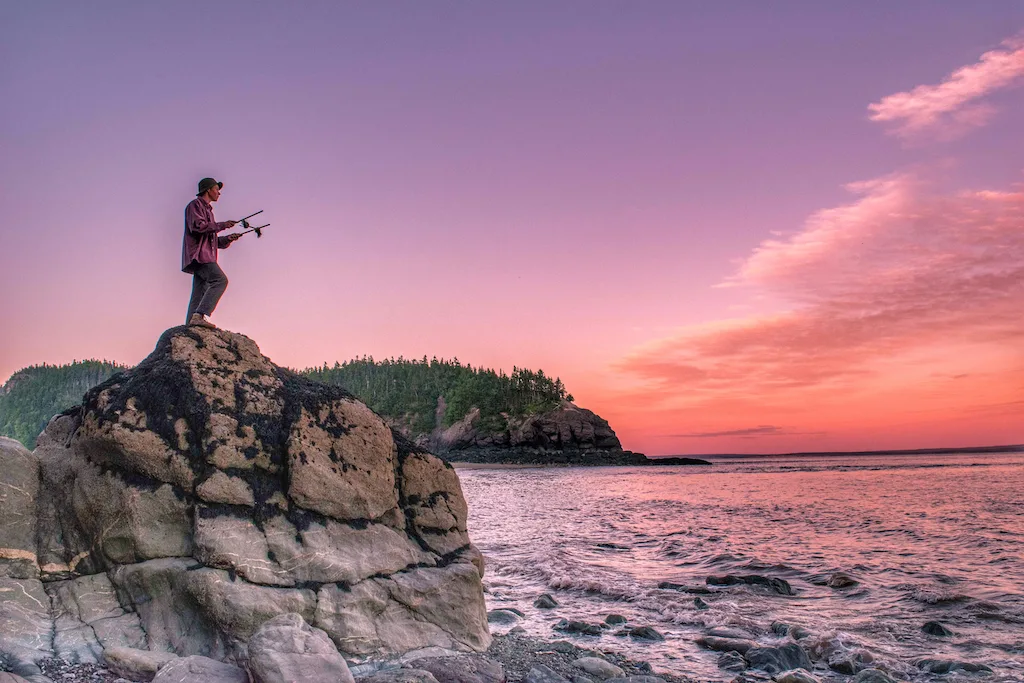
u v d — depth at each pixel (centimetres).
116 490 927
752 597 1683
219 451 947
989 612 1493
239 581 889
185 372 979
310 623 907
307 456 991
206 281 1058
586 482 8862
